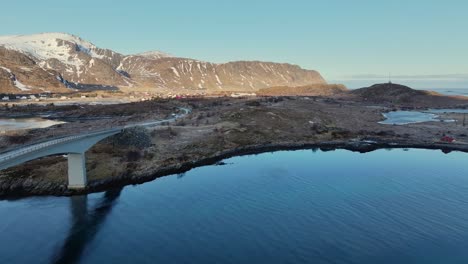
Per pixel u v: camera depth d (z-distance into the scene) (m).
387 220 61.97
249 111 174.88
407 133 153.00
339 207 67.81
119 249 51.94
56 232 57.09
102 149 98.69
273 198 72.81
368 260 49.12
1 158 53.25
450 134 151.50
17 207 66.56
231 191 77.19
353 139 141.75
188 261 48.69
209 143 121.44
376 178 87.94
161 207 67.75
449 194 75.81
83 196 73.06
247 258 49.47
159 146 111.56
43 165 84.62
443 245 53.38
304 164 103.25
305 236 55.88
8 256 49.94
